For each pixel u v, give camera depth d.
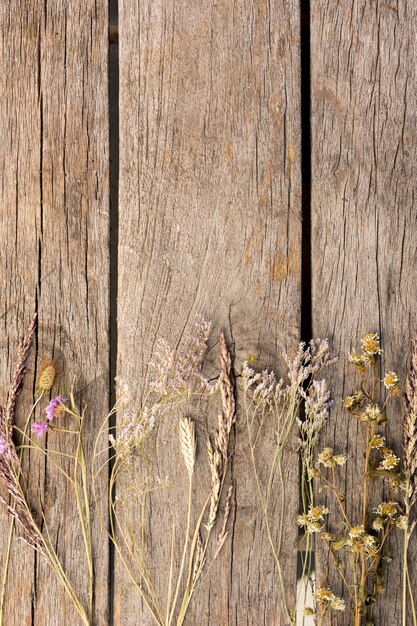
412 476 0.82
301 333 0.86
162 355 0.82
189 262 0.83
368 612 0.82
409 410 0.82
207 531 0.82
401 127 0.84
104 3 0.83
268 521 0.82
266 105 0.83
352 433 0.83
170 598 0.81
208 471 0.82
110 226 0.86
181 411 0.82
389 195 0.84
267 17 0.83
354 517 0.82
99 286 0.83
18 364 0.81
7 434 0.81
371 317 0.83
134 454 0.82
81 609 0.81
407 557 0.83
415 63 0.84
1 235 0.82
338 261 0.83
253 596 0.82
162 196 0.83
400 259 0.84
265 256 0.83
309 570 0.82
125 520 0.82
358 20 0.84
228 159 0.83
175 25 0.83
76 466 0.81
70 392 0.82
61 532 0.82
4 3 0.83
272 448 0.82
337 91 0.84
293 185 0.83
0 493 0.82
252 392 0.83
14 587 0.81
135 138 0.83
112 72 0.90
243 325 0.83
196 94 0.83
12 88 0.82
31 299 0.82
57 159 0.83
